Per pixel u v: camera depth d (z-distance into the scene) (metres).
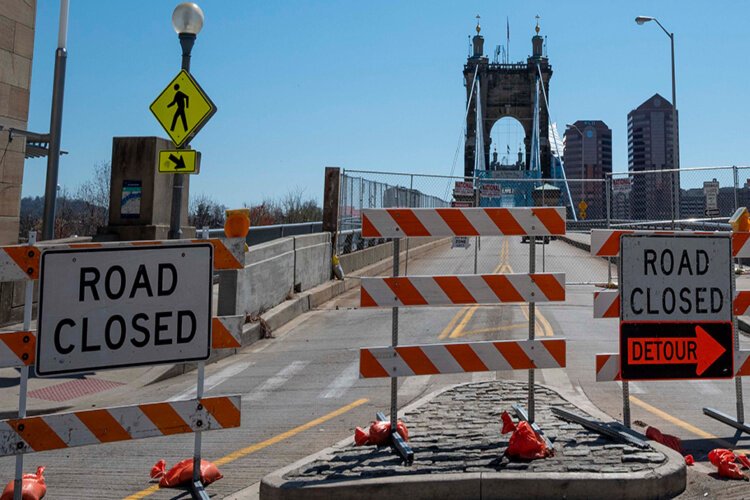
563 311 14.51
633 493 4.65
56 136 14.84
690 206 19.81
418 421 6.44
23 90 18.88
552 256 27.41
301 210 32.09
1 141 17.98
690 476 5.21
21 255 4.48
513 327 12.63
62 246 4.53
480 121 116.69
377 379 9.20
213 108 11.77
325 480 4.72
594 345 10.90
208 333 4.87
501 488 4.66
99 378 9.32
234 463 5.86
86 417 4.59
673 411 7.30
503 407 6.95
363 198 21.56
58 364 4.49
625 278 6.08
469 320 13.62
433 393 7.72
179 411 4.83
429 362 5.76
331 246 19.39
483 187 20.53
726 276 6.29
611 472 4.80
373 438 5.68
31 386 8.77
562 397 7.39
